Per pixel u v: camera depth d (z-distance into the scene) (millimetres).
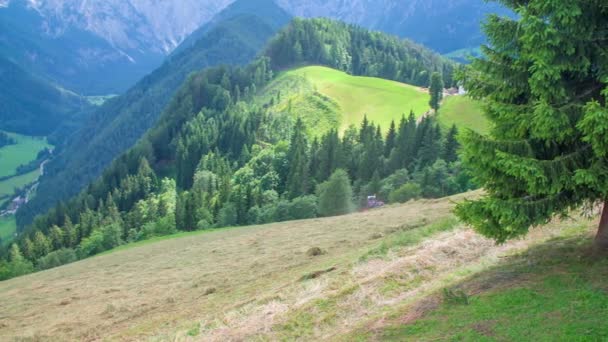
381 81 193750
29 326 28547
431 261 20047
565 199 14297
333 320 17125
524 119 13984
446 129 123812
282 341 16734
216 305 24031
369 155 107312
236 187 116312
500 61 15477
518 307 13266
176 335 20109
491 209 14125
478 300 14461
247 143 153750
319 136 153125
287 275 26750
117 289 34688
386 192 89625
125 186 146125
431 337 13109
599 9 13406
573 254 15867
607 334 11086
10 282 52812
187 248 50500
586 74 13914
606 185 12656
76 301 33438
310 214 90188
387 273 19578
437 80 139000
